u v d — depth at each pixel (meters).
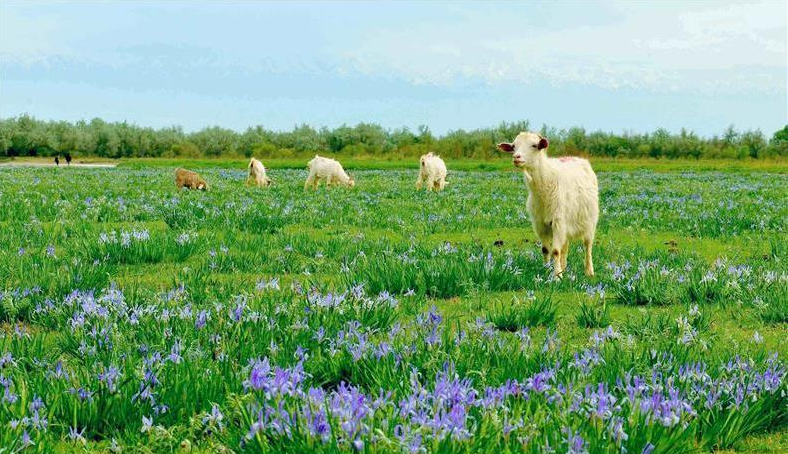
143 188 26.83
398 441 3.79
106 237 11.16
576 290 9.44
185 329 6.31
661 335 6.84
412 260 10.18
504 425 4.11
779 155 72.56
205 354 5.79
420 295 8.52
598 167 58.31
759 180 37.88
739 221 16.47
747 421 4.84
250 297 7.64
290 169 54.72
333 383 5.57
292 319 6.71
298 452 3.95
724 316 8.12
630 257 11.96
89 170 48.09
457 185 31.17
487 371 5.46
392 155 76.44
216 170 49.56
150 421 4.37
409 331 6.58
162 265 10.75
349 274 9.52
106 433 4.68
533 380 4.85
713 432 4.66
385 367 5.29
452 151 75.38
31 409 4.59
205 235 12.91
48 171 45.34
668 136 78.38
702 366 5.57
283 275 10.24
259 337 6.23
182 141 102.31
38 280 8.42
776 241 13.59
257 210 17.83
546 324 7.74
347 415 4.03
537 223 10.35
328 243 12.23
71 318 6.91
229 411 4.75
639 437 4.29
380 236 14.38
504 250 12.59
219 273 10.21
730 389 5.05
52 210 17.34
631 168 57.34
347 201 21.62
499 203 21.69
